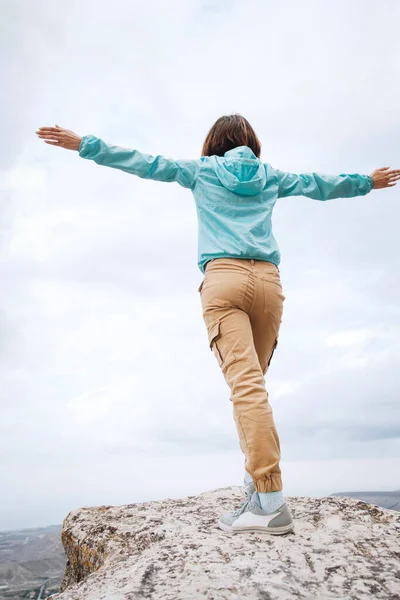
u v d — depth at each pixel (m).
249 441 2.09
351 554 1.87
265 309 2.35
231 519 2.27
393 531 2.16
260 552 1.88
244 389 2.15
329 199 2.88
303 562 1.79
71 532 2.82
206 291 2.36
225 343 2.27
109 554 2.37
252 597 1.52
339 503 2.65
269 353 2.54
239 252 2.32
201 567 1.76
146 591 1.59
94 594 1.67
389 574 1.71
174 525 2.54
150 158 2.52
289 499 2.93
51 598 1.78
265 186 2.61
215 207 2.47
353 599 1.53
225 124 2.77
